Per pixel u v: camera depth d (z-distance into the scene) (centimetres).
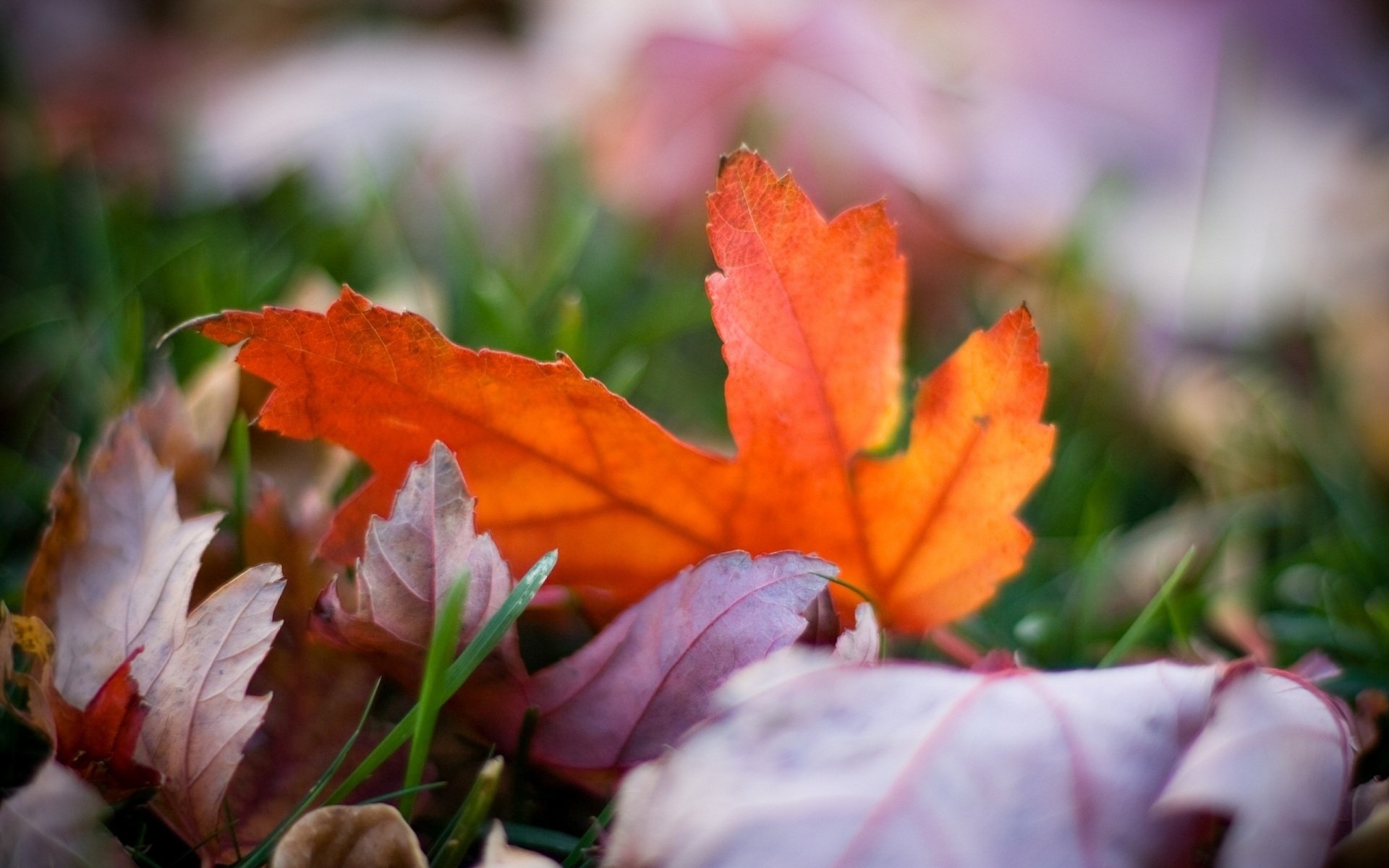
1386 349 37
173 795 20
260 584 20
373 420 21
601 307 34
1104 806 19
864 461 22
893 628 22
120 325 29
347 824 19
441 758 21
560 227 36
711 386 35
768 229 21
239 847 21
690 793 19
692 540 22
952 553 22
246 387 25
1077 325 36
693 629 21
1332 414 35
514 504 22
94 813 19
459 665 20
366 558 20
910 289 38
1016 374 21
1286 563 28
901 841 18
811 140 37
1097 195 38
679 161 38
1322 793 19
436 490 20
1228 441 34
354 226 34
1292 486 32
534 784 21
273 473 25
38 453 29
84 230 35
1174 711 19
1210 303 38
